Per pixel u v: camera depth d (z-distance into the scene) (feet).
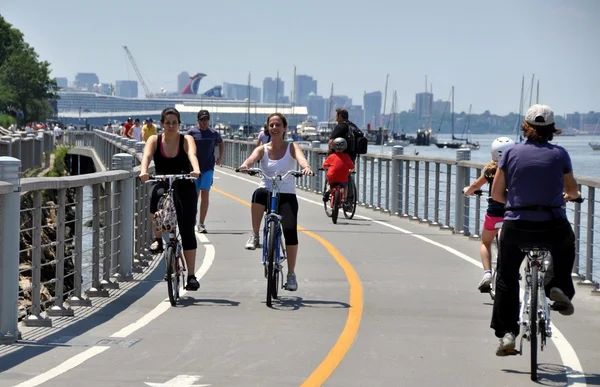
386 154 95.61
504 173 31.48
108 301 45.60
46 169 188.96
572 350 35.70
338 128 86.84
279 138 44.96
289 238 45.34
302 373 31.50
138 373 31.17
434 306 44.55
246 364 32.65
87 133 297.94
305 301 45.60
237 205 104.17
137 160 86.07
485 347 35.91
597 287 51.31
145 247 62.34
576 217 53.01
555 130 31.37
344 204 88.53
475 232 72.18
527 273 31.78
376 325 39.86
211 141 74.74
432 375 31.50
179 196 45.16
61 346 35.29
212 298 46.32
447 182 78.43
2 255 35.40
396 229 80.02
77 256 44.62
